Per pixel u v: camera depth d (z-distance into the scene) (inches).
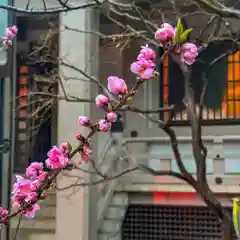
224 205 422.9
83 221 366.3
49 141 467.2
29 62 449.4
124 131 508.1
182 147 473.7
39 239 387.9
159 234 450.6
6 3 385.1
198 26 428.8
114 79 143.2
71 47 379.6
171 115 270.7
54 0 377.4
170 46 137.2
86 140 151.3
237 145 455.8
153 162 473.7
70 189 365.7
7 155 378.6
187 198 446.0
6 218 156.0
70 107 369.4
